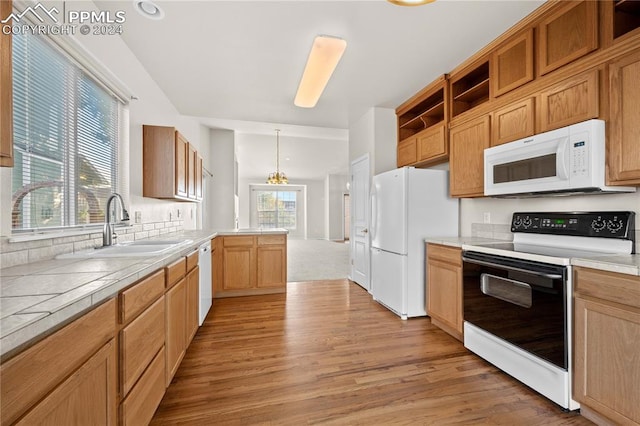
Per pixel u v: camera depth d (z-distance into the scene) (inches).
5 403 24.2
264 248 152.3
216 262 146.5
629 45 59.0
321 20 82.1
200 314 101.8
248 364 82.6
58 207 65.4
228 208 214.4
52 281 40.7
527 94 81.0
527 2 74.7
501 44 90.5
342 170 410.9
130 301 46.3
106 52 83.4
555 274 63.0
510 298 75.3
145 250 78.9
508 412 62.6
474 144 99.9
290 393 69.2
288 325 111.7
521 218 92.7
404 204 116.9
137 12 78.6
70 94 69.3
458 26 84.9
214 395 68.4
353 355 87.8
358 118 173.0
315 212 473.7
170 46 95.5
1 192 48.9
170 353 67.1
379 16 80.4
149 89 116.7
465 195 104.2
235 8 77.1
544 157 73.0
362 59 104.0
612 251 69.0
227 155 213.5
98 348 37.9
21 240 52.2
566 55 71.2
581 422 59.3
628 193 68.6
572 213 77.9
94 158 79.8
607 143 62.8
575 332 60.2
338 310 128.8
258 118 175.5
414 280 118.5
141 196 106.1
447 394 68.9
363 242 165.5
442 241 102.3
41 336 28.8
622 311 51.6
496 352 79.0
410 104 140.5
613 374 53.1
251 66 109.3
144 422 51.6
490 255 81.1
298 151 306.3
